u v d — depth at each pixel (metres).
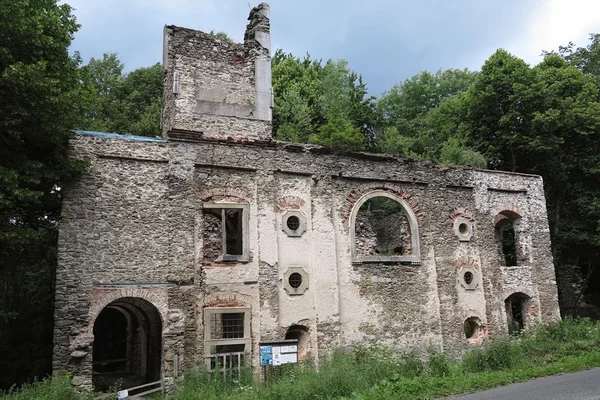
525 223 21.47
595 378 11.41
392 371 13.27
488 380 11.83
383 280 17.58
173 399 12.34
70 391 11.12
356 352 15.82
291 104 30.09
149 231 14.32
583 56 33.25
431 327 18.03
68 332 12.87
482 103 28.38
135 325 19.44
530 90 26.58
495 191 21.08
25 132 12.55
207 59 16.92
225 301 14.80
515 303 24.61
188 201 14.98
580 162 27.27
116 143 14.47
